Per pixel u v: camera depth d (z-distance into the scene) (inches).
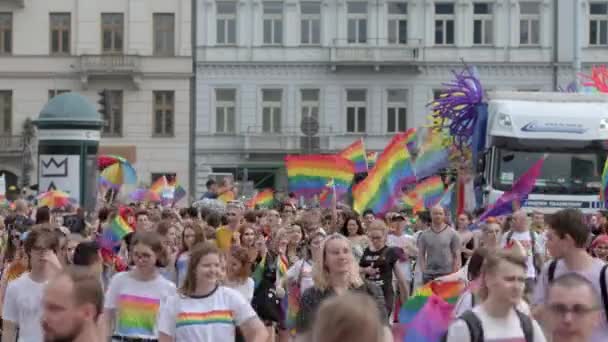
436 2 2605.8
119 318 478.6
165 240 488.4
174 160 2620.6
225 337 429.7
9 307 465.1
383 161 1019.9
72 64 2610.7
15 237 846.5
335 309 220.8
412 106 2608.3
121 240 784.9
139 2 2615.7
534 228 926.4
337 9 2610.7
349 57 2588.6
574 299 290.5
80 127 1370.6
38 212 774.5
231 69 2618.1
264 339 432.1
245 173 2039.9
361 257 716.7
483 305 350.0
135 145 2618.1
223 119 2625.5
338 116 2608.3
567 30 2608.3
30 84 2623.0
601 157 1244.5
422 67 2600.9
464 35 2610.7
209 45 2615.7
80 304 291.1
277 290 697.6
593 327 293.7
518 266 345.7
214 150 2615.7
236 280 597.0
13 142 2605.8
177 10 2615.7
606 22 2618.1
